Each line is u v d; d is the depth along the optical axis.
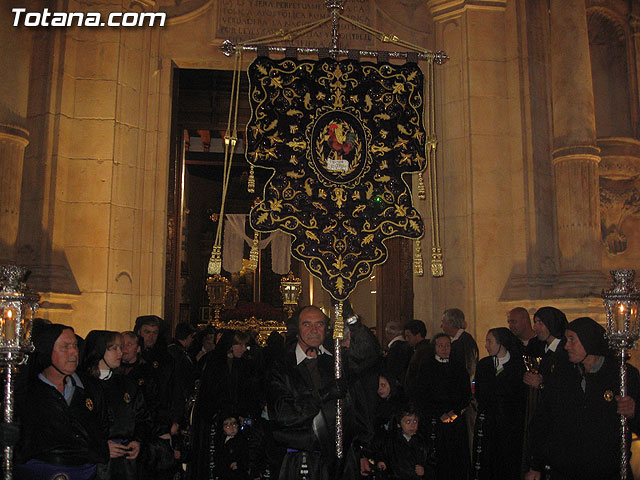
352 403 3.84
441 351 5.56
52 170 7.63
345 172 4.34
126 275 8.02
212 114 13.84
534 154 8.09
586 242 7.27
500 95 8.49
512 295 7.88
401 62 9.17
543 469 4.18
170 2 8.83
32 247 7.46
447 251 8.48
